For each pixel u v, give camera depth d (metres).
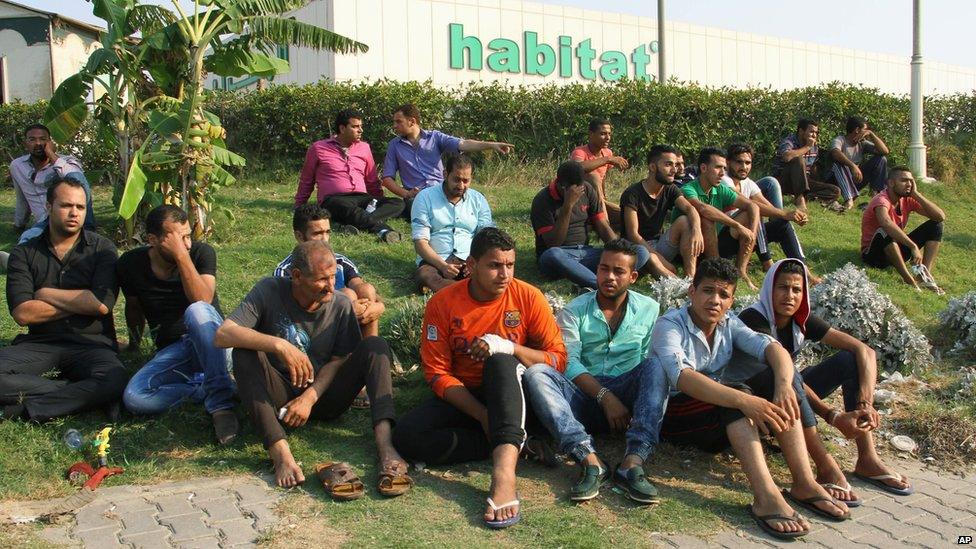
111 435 4.98
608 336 5.45
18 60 15.83
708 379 4.66
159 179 8.49
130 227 8.67
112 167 11.55
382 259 8.24
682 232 7.64
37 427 4.98
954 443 5.41
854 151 11.60
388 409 4.83
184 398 5.24
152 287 5.56
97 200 10.55
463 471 4.79
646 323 5.52
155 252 5.50
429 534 4.08
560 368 5.12
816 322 5.27
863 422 4.86
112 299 5.50
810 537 4.25
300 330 5.05
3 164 12.05
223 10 8.60
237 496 4.40
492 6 18.61
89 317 5.46
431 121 12.38
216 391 5.07
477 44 18.39
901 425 5.66
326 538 4.01
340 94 12.23
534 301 5.16
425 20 17.70
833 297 6.68
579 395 5.09
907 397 6.09
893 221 8.73
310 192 9.51
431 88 12.56
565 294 7.46
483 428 4.86
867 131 11.62
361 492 4.41
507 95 12.62
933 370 6.61
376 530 4.10
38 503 4.30
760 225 8.29
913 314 7.66
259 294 5.02
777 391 4.57
